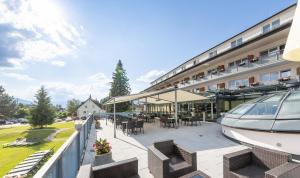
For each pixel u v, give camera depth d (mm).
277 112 7340
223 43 25984
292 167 3248
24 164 11578
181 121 17781
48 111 38594
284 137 6625
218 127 14766
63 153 3438
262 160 4113
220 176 5004
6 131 33906
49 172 2344
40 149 17484
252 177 3660
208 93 20953
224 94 19203
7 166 12484
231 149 7676
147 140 9836
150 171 5102
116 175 3869
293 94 7793
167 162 4039
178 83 34531
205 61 24109
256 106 8758
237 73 19703
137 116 20672
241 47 18266
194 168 4504
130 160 4121
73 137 5035
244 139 8438
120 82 53750
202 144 8625
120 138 10570
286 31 14344
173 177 4105
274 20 18312
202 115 20812
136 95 13602
